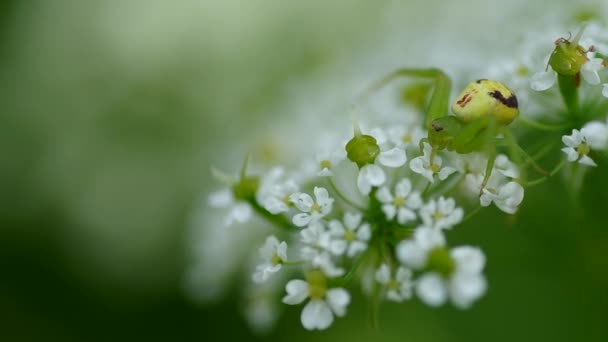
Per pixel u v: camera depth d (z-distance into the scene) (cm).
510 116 12
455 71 15
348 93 16
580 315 15
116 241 21
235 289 18
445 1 18
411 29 18
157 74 22
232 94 22
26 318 19
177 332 19
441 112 12
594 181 13
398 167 12
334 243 12
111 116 22
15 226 21
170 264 20
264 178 13
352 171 13
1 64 23
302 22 22
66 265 20
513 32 15
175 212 21
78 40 23
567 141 12
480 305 16
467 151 12
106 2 23
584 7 14
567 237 14
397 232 12
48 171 22
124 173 21
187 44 22
